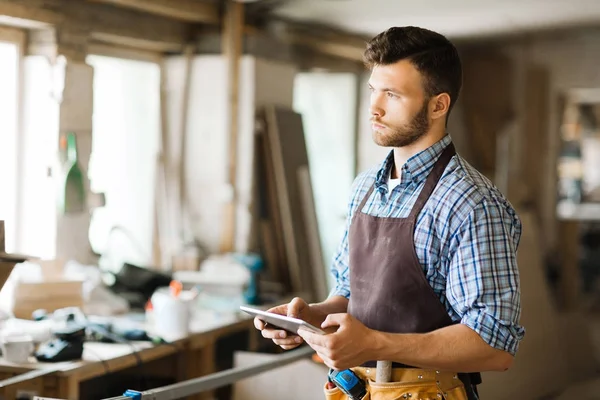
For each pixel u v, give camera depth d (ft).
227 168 17.20
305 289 17.93
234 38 17.17
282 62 18.51
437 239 6.53
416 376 6.70
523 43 28.55
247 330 15.79
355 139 23.62
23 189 14.20
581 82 27.89
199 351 13.08
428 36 6.56
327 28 21.16
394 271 6.68
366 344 6.11
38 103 14.11
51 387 10.16
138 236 17.26
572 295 27.68
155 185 17.52
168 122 17.69
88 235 14.75
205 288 15.21
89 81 14.52
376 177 7.19
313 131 22.94
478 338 6.16
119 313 13.58
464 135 29.19
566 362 17.11
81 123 14.39
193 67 17.51
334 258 7.89
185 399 13.24
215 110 17.33
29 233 14.19
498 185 28.63
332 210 23.34
